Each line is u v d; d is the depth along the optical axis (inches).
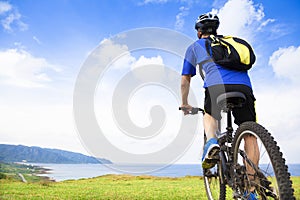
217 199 110.0
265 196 72.2
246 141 80.0
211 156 90.0
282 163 66.9
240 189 81.3
